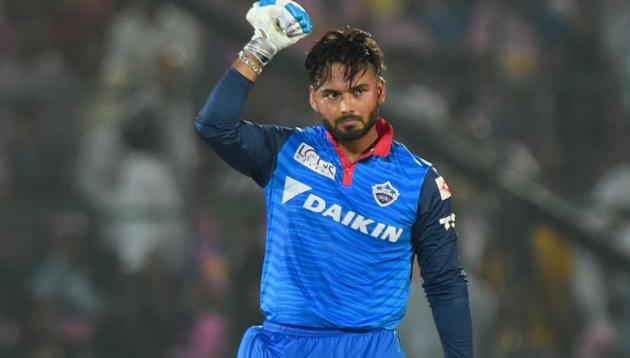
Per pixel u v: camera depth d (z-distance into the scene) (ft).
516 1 123.54
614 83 121.80
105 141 117.91
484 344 107.86
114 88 120.98
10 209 113.60
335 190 54.08
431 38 123.03
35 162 117.08
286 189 54.44
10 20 127.13
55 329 112.47
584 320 114.93
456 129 116.78
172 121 120.06
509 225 113.09
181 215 113.60
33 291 112.68
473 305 107.24
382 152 54.44
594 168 118.62
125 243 113.29
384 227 54.13
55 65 124.26
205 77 119.85
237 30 108.58
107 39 127.24
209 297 112.16
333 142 54.54
